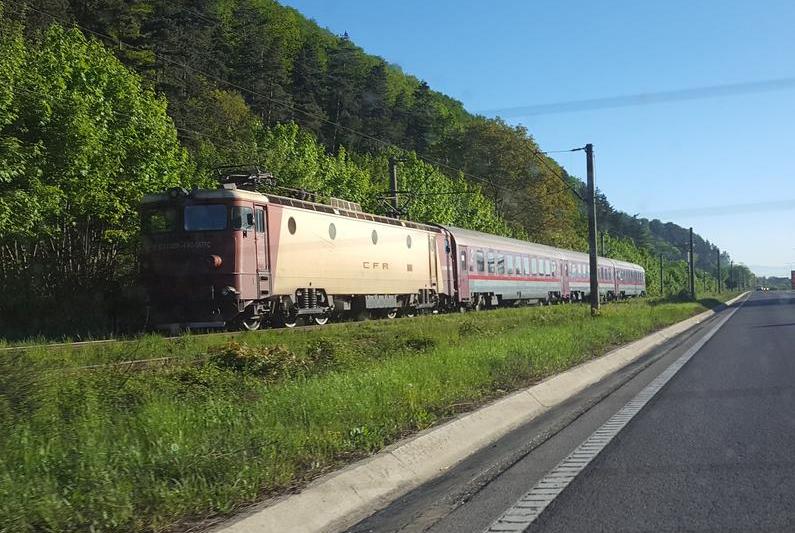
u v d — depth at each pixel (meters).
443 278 31.72
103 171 21.88
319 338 15.51
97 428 6.69
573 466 6.90
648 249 139.38
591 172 31.05
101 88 22.58
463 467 7.14
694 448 7.48
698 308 47.22
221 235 19.34
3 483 4.93
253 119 56.44
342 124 76.00
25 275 22.62
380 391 9.27
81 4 45.03
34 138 20.27
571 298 49.28
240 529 4.80
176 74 52.75
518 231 68.25
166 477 5.53
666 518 5.25
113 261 25.00
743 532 4.89
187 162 27.53
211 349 13.32
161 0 56.56
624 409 10.10
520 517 5.39
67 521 4.62
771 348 19.03
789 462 6.76
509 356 13.20
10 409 6.73
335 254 23.70
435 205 47.59
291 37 92.31
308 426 7.59
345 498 5.77
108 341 15.38
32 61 21.34
